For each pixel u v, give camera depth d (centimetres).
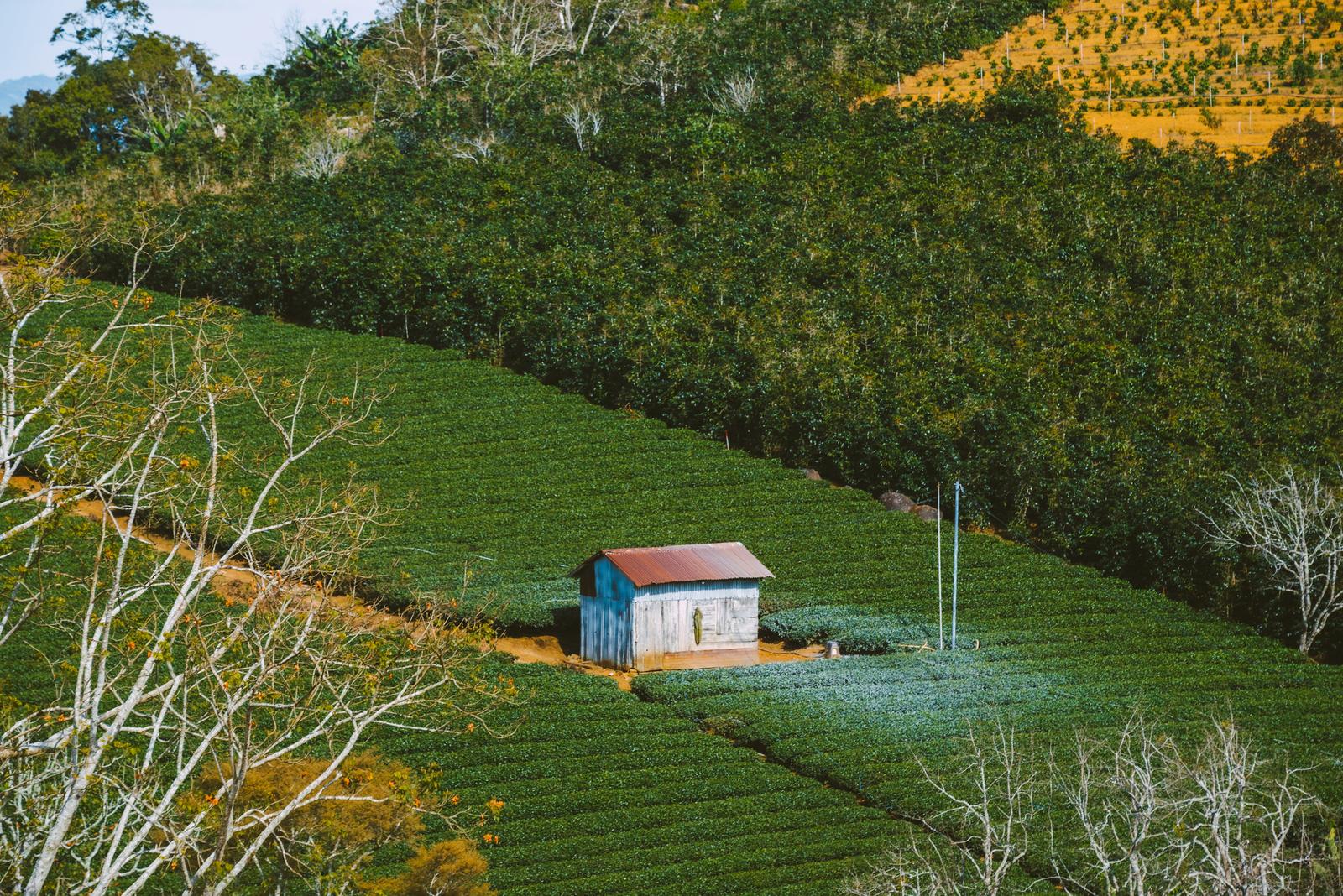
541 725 4722
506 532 6631
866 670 5425
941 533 7100
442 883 2894
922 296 9331
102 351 7194
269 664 2297
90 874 2180
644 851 3925
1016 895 3638
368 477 7019
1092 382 8275
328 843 2803
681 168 11950
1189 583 6719
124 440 2320
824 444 7788
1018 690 5222
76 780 1995
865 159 11806
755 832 4103
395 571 5712
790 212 10669
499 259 9525
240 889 3422
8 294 2316
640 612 5622
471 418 7912
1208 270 9806
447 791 4206
